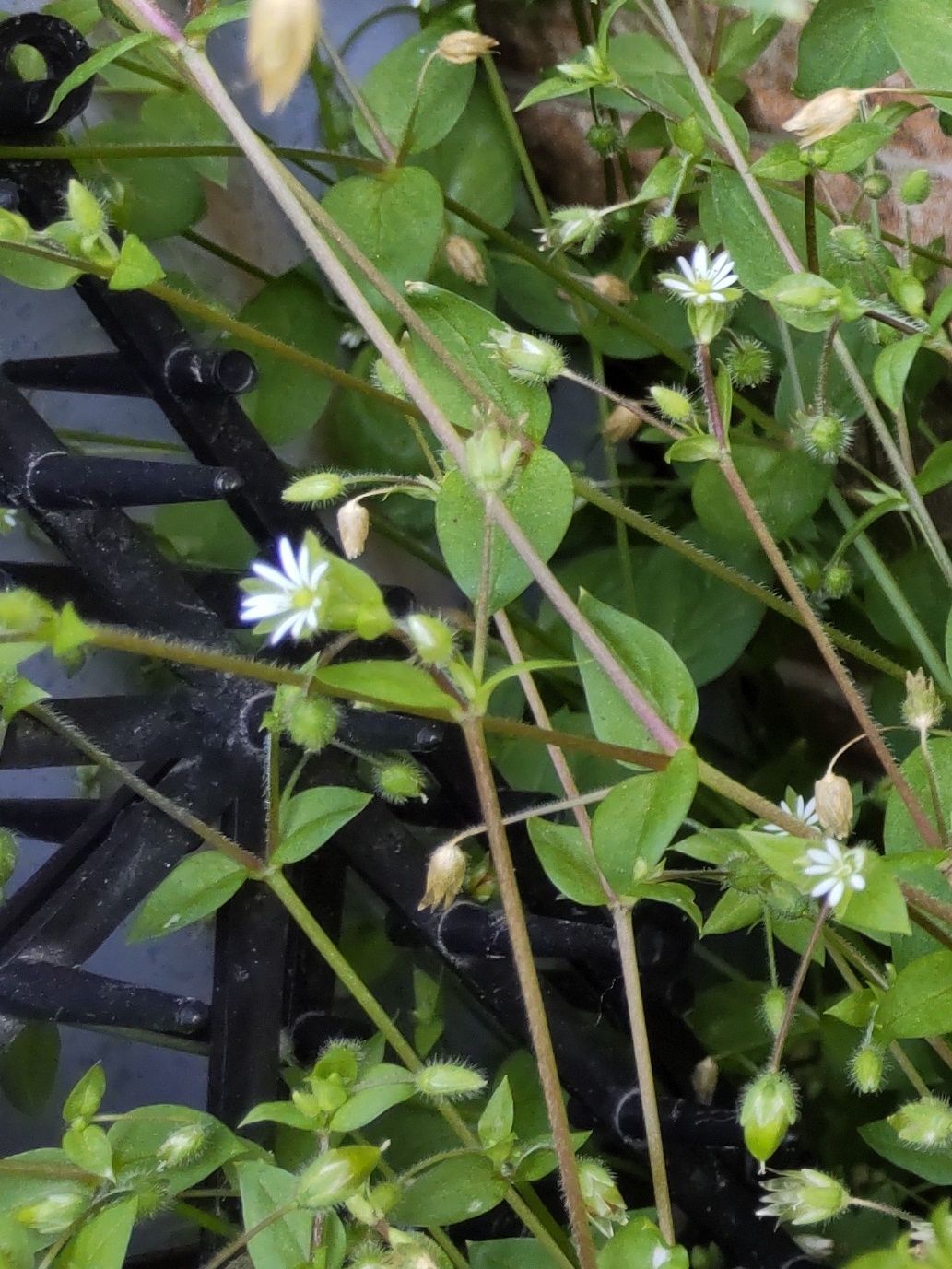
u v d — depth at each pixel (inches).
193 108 16.6
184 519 17.1
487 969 14.9
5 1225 12.7
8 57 14.6
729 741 20.6
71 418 17.1
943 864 12.9
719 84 16.6
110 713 14.3
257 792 14.5
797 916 13.6
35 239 13.2
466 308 13.8
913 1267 11.8
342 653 15.0
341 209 15.4
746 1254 15.1
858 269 14.8
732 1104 15.7
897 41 13.5
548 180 21.2
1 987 13.7
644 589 18.1
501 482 12.7
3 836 14.0
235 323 13.8
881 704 17.0
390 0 18.7
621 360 20.3
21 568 15.3
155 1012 13.6
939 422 17.4
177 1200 14.3
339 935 16.1
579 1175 13.3
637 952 15.0
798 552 17.1
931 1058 15.4
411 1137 15.3
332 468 18.4
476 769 12.6
